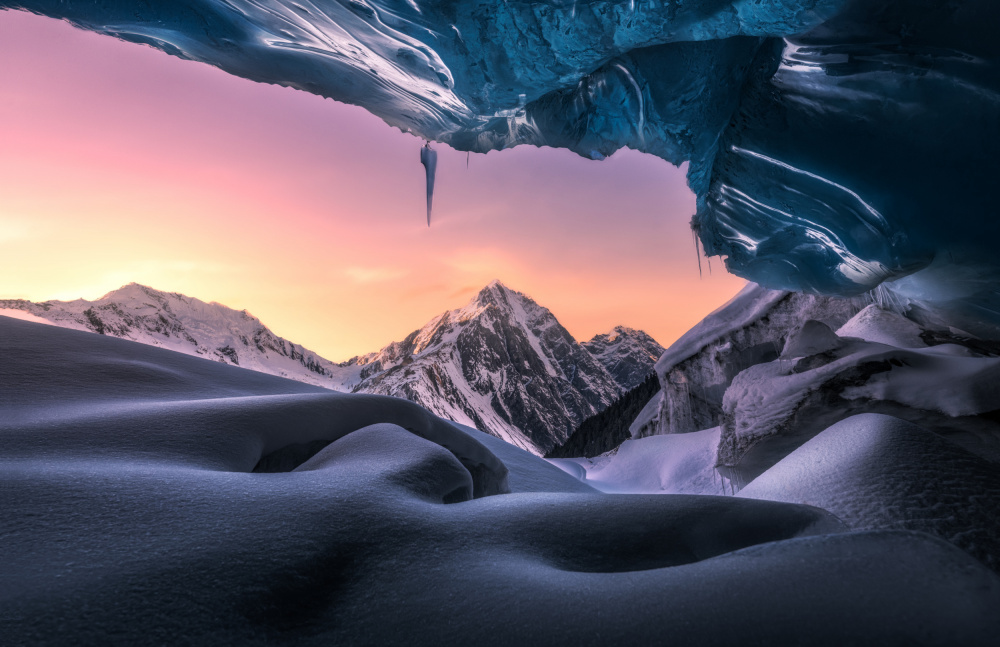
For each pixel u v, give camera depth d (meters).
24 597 1.04
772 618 1.00
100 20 5.05
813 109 4.93
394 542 1.41
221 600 1.11
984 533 1.70
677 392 13.53
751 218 6.72
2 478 1.58
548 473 7.20
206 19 5.02
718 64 4.86
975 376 4.77
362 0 4.35
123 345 4.21
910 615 0.99
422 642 1.03
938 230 4.88
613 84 5.14
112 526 1.36
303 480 1.82
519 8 4.11
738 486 5.99
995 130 4.14
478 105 5.39
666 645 0.96
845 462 2.23
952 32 3.78
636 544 1.54
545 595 1.15
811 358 6.18
